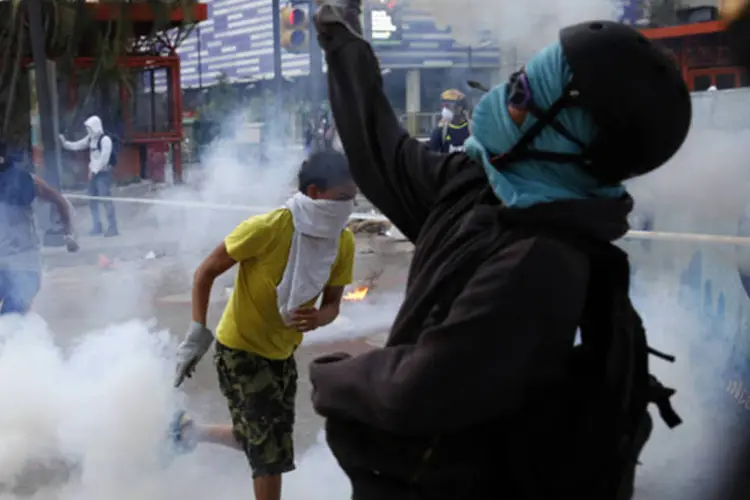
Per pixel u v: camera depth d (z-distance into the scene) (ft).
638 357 5.56
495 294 4.95
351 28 6.78
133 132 68.80
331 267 11.48
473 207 5.50
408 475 5.42
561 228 5.11
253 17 116.67
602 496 5.35
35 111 61.11
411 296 5.55
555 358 4.99
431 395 4.99
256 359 11.33
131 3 66.08
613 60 5.00
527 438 5.28
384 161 6.53
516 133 5.28
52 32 63.16
